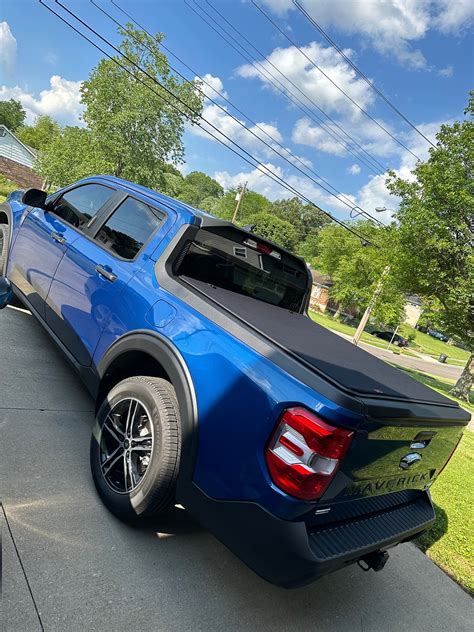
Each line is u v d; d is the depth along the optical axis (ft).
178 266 9.41
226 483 6.55
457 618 9.59
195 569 7.90
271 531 6.02
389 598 9.41
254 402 6.47
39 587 6.32
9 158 160.86
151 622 6.51
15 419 10.24
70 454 9.68
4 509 7.52
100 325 9.81
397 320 114.32
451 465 20.70
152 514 7.84
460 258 58.34
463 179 55.98
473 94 58.34
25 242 14.38
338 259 160.86
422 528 8.50
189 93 106.01
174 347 7.78
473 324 62.18
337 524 6.96
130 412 8.34
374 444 6.49
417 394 8.11
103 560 7.27
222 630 6.90
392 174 64.03
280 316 10.61
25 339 14.88
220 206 276.21
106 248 10.88
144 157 108.06
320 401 5.96
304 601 8.32
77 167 101.96
